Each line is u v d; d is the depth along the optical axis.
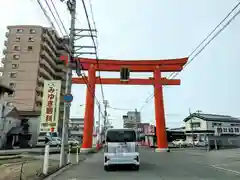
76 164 16.42
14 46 59.97
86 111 32.41
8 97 56.19
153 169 13.18
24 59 58.94
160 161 18.14
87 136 31.70
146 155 25.38
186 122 66.44
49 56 64.44
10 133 41.00
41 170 12.36
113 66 32.53
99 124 49.09
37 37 60.59
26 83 57.28
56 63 71.75
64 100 15.61
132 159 12.77
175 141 62.62
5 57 59.41
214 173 11.52
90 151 31.11
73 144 45.16
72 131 89.56
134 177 10.32
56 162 17.55
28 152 27.11
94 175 11.06
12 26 61.56
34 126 48.72
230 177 10.23
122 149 12.91
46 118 13.63
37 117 49.41
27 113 51.00
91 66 32.44
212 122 61.25
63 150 14.98
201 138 61.09
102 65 32.47
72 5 16.50
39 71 59.34
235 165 15.26
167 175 10.84
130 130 13.29
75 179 9.95
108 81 33.62
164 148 33.06
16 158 20.48
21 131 42.97
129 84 33.94
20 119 47.19
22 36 60.66
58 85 13.95
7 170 12.80
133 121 80.38
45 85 13.99
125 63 32.66
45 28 62.78
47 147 11.44
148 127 59.75
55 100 13.84
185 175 10.82
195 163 16.64
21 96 56.47
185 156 23.78
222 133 50.53
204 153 29.42
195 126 63.34
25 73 57.94
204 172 11.88
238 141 43.81
